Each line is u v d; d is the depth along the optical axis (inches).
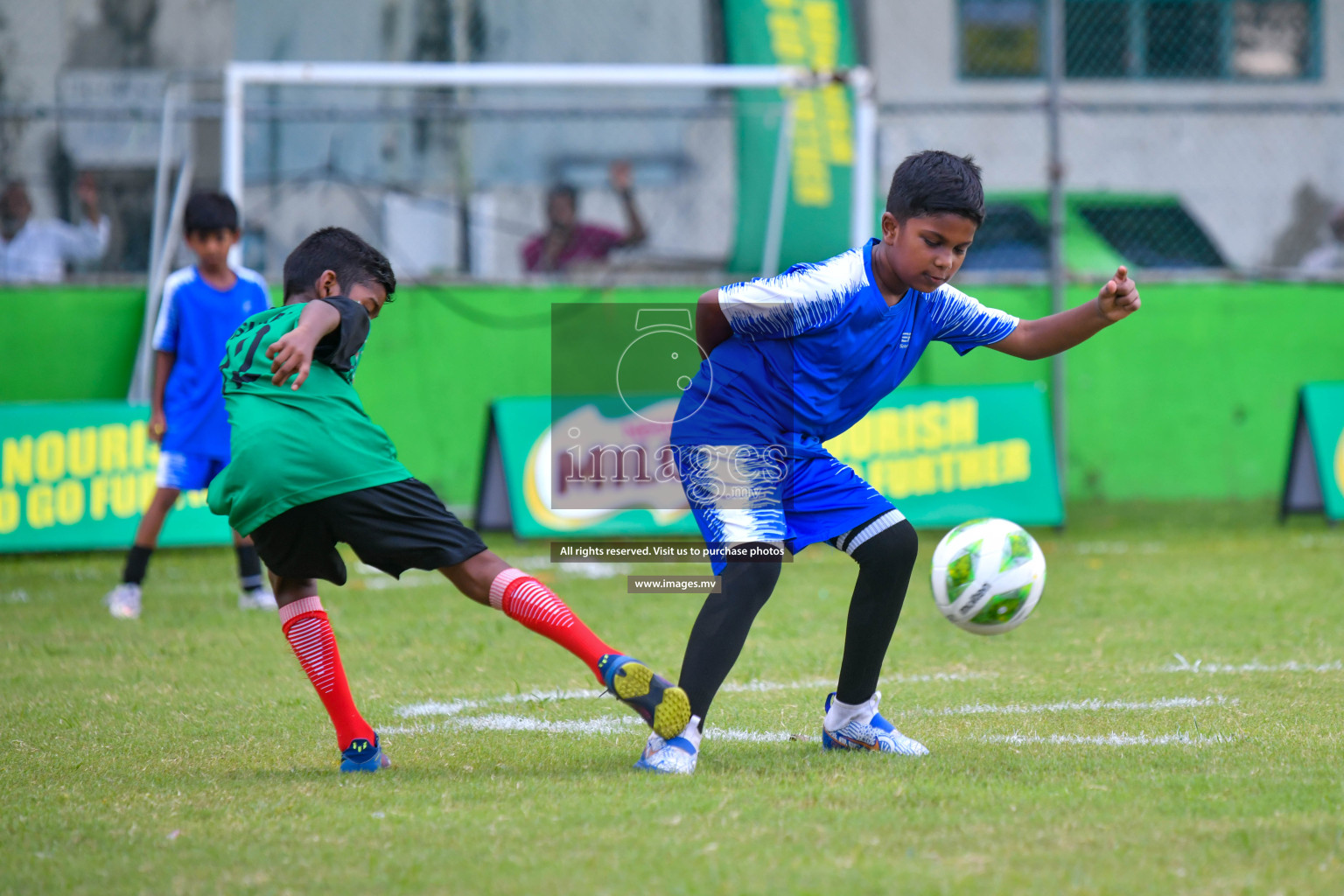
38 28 1876.2
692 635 491.5
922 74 2326.5
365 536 472.1
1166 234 2009.1
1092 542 1320.1
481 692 672.4
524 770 495.5
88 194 1642.5
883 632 505.4
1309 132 2378.2
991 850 381.7
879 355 503.2
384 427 1521.9
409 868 370.6
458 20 2055.9
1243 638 805.2
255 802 445.7
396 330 1523.1
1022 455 1386.6
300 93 1958.7
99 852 389.7
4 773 499.5
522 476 1325.0
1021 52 2349.9
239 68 1478.8
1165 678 682.8
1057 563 1175.0
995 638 815.7
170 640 832.3
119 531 1267.2
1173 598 968.9
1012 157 2336.4
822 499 504.1
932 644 798.5
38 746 549.6
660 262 1844.2
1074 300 1622.8
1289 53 2391.7
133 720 602.5
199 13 1936.5
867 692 517.3
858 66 2261.3
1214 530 1403.8
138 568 932.0
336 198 1835.6
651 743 491.8
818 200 1727.4
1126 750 517.0
